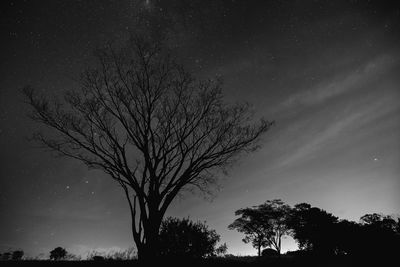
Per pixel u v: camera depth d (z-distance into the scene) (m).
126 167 12.80
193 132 14.91
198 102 15.16
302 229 24.36
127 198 12.52
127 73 14.52
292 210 29.20
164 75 14.84
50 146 13.34
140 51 14.70
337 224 22.28
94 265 11.55
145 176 12.91
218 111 15.30
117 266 11.25
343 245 20.50
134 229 12.00
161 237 13.09
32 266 11.45
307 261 16.88
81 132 13.50
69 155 13.26
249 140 15.21
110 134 13.35
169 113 14.59
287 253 26.94
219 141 14.91
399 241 17.33
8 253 16.42
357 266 14.70
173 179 13.34
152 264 11.22
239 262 14.41
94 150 13.12
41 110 13.23
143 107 14.11
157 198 12.56
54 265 11.63
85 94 14.02
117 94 14.13
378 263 14.70
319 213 24.22
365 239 18.42
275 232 31.94
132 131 13.66
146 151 13.22
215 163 14.73
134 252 14.33
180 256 12.72
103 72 14.35
